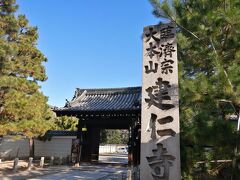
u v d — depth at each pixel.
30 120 18.39
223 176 7.43
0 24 18.34
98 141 24.53
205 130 6.53
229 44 7.84
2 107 17.77
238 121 7.15
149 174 7.62
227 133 6.34
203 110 7.58
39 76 21.28
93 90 26.67
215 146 6.86
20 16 20.86
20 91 18.88
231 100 7.03
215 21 7.44
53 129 28.44
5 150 25.98
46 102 22.58
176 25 8.97
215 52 7.61
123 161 27.28
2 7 18.53
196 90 7.05
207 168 6.95
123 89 25.95
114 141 59.31
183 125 7.91
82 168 20.22
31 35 21.31
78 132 22.80
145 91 8.38
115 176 16.23
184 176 7.33
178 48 9.31
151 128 7.98
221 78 6.85
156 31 8.91
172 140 7.60
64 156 25.75
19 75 20.22
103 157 34.81
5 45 16.17
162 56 8.53
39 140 26.66
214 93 7.06
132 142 20.56
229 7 7.62
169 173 7.39
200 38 8.39
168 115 7.85
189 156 7.17
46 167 20.50
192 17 8.02
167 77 8.24
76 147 22.30
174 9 8.82
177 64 8.32
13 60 19.80
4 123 17.58
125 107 20.75
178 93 7.89
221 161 6.84
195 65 9.05
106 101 24.22
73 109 21.53
